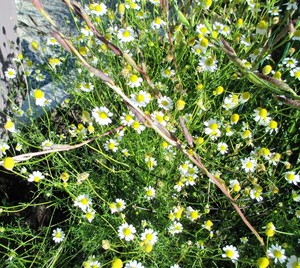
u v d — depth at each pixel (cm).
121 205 30
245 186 33
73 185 32
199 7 36
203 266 31
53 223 36
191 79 38
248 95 31
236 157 35
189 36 36
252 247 31
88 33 35
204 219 33
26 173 34
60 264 32
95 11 35
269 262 26
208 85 35
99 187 32
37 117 39
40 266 31
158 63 36
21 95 41
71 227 30
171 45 33
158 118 31
